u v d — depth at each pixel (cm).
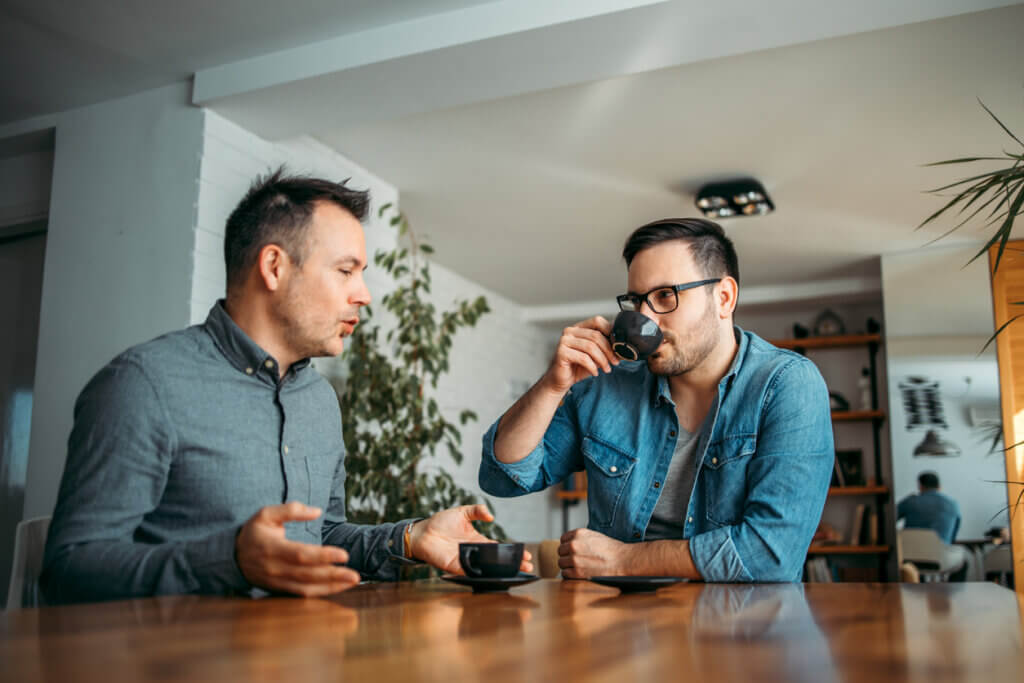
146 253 282
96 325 286
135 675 48
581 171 368
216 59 272
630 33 229
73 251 296
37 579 129
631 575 124
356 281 130
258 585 90
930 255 482
